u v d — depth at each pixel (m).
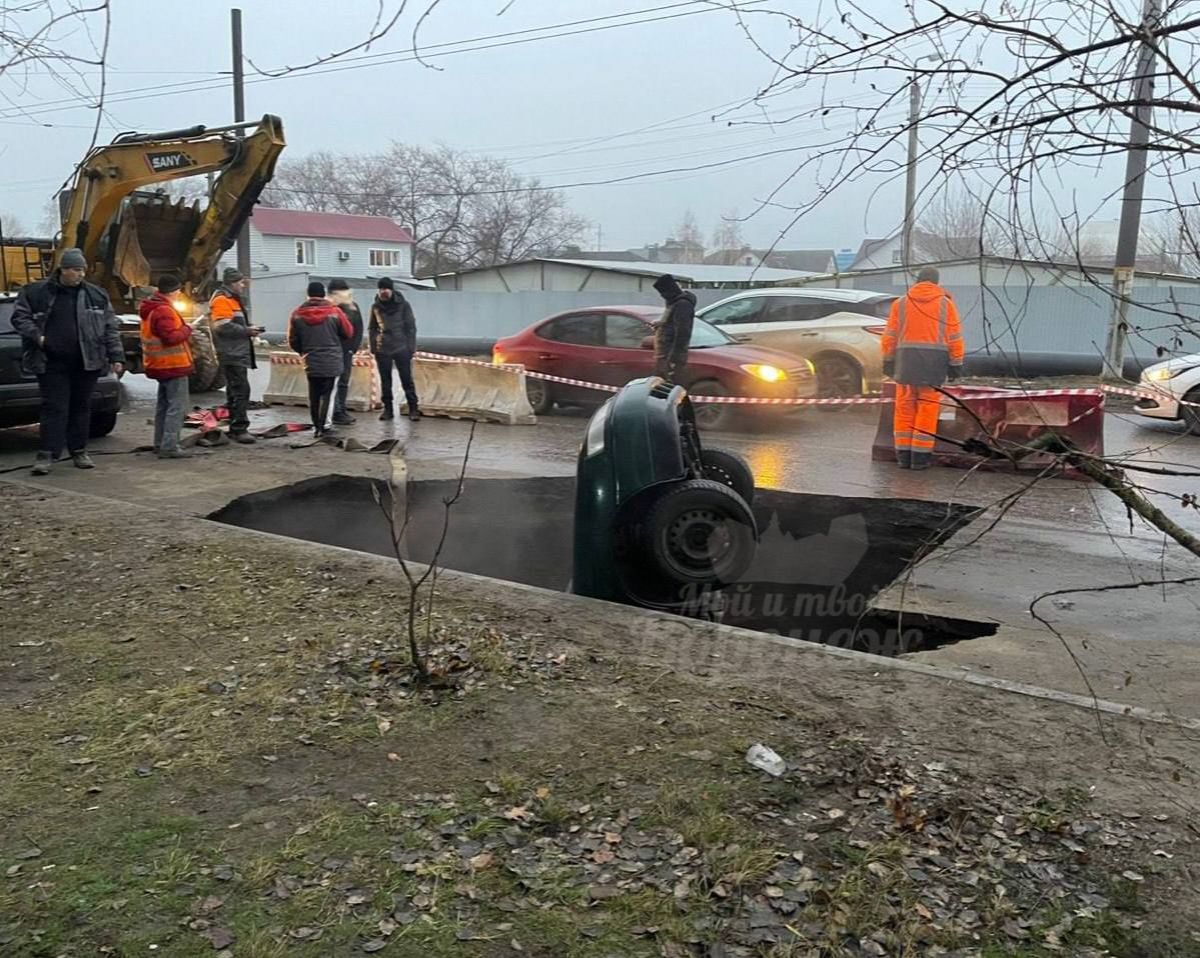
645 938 2.68
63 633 4.89
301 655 4.55
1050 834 3.15
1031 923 2.74
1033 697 4.16
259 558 6.08
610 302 26.64
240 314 10.80
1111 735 3.81
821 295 14.96
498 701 4.09
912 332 9.21
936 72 2.49
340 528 8.03
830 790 3.42
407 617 5.05
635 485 5.52
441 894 2.85
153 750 3.68
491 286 36.25
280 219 59.81
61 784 3.45
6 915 2.74
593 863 3.01
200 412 12.86
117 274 14.60
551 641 4.76
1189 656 4.91
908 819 3.20
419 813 3.26
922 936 2.68
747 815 3.25
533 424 12.82
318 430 11.02
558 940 2.67
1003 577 6.25
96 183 13.98
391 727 3.86
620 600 5.65
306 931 2.69
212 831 3.15
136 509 7.34
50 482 8.70
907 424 9.42
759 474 9.29
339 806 3.30
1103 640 5.14
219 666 4.45
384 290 12.53
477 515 8.30
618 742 3.75
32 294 8.76
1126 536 7.17
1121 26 2.29
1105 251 3.12
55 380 8.87
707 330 13.61
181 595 5.41
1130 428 12.40
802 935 2.68
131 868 2.96
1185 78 2.22
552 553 7.46
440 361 13.33
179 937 2.66
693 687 4.24
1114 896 2.85
